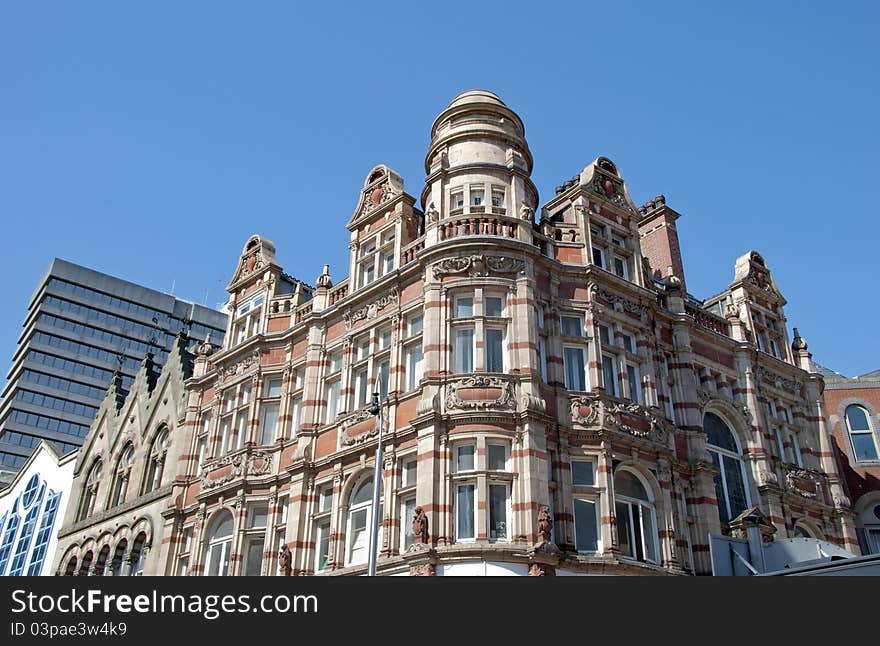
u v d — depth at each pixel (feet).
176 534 111.24
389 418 88.53
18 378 369.09
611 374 92.58
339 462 92.32
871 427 138.62
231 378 116.06
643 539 85.51
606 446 84.99
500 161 99.14
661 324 103.50
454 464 80.12
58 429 368.48
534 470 78.18
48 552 151.12
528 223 93.35
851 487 131.85
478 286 88.07
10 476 310.65
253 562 98.99
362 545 86.89
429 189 99.91
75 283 394.93
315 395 101.19
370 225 107.65
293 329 109.50
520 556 73.61
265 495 100.99
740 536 89.76
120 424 148.05
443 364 84.48
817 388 121.19
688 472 94.63
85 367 383.45
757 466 104.37
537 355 85.71
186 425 119.85
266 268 121.49
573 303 92.84
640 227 130.41
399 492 83.92
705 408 103.55
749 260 126.82
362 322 99.60
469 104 102.47
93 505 145.79
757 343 118.11
